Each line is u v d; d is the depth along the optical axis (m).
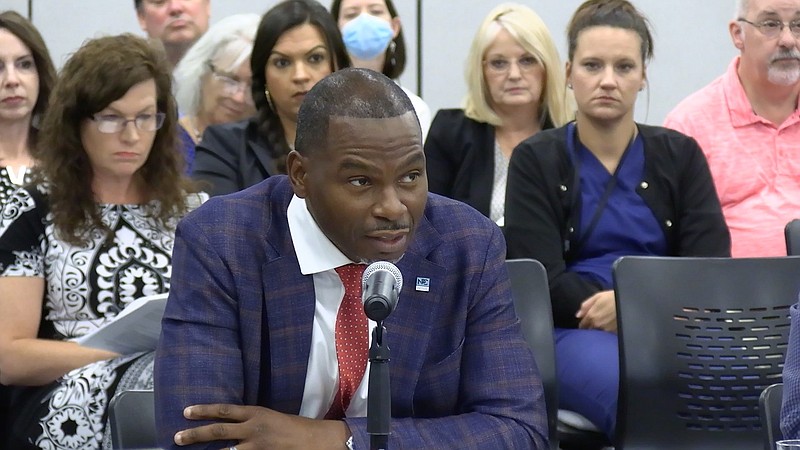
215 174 14.02
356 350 7.81
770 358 11.62
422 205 7.10
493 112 16.03
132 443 8.54
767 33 15.57
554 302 13.53
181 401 7.53
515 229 13.95
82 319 11.59
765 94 15.84
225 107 16.55
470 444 7.77
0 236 11.47
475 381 8.12
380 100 6.98
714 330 11.57
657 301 11.53
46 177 11.66
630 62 14.00
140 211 11.90
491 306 8.20
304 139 7.16
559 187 14.02
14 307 11.42
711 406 11.55
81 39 21.64
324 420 7.57
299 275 7.77
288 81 14.08
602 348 12.66
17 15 14.21
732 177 15.81
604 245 13.95
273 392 7.75
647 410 11.45
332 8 17.45
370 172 6.93
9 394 11.69
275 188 8.05
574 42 14.28
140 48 11.70
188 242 7.84
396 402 7.87
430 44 21.73
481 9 21.64
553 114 16.06
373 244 7.05
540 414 8.11
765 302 11.66
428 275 7.99
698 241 14.01
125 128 11.49
